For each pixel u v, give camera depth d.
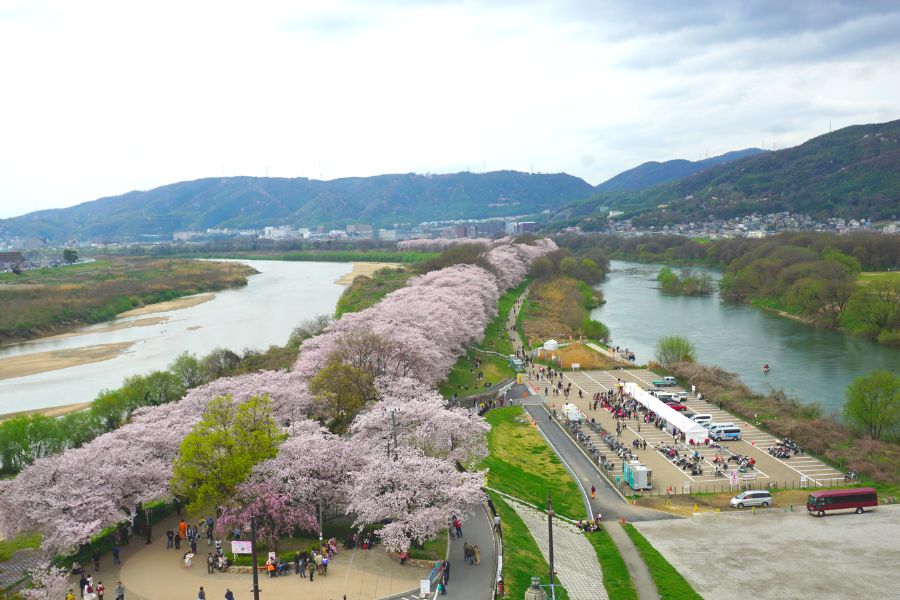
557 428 146.88
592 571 84.00
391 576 73.88
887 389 132.38
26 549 84.56
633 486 113.62
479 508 93.25
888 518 100.94
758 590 79.88
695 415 151.12
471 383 175.50
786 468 122.38
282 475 82.50
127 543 83.62
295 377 132.88
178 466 84.19
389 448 91.25
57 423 134.38
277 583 72.12
